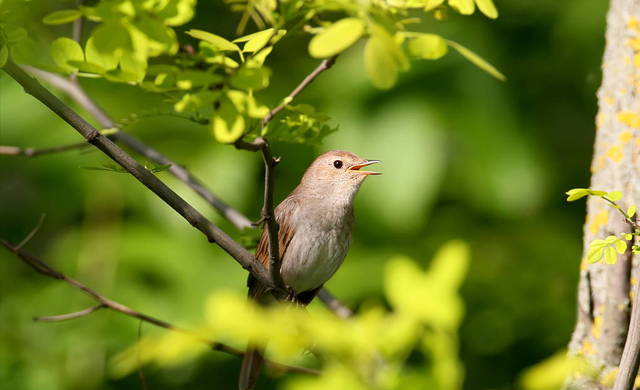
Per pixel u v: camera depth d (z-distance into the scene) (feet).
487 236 41.37
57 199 39.11
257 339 9.82
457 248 10.58
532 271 39.86
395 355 10.32
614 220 19.86
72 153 38.68
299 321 10.42
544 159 38.04
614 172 20.27
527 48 39.96
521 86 39.42
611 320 19.57
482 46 38.55
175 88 15.94
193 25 38.24
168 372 36.88
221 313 9.70
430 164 36.52
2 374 34.17
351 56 38.96
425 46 15.46
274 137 19.93
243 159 38.11
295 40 39.93
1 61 15.15
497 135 37.50
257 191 38.86
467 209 42.04
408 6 17.43
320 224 28.35
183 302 36.32
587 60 39.24
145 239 37.60
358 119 37.42
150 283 37.32
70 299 36.14
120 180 38.58
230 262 37.81
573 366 11.14
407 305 10.32
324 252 28.40
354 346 10.32
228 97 15.11
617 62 20.79
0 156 38.63
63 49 15.23
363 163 28.84
